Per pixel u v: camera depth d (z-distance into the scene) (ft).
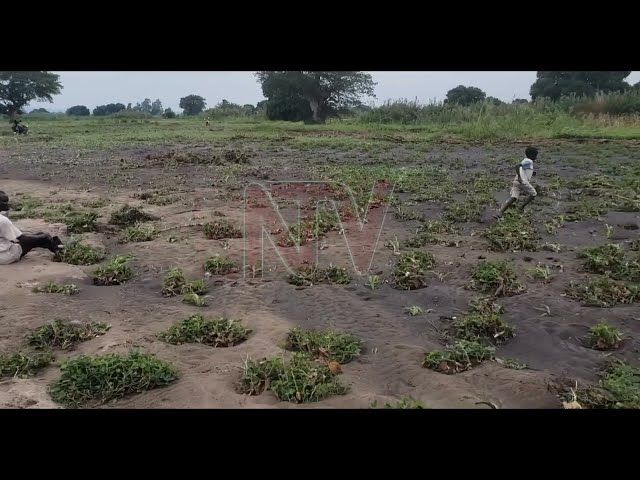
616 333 20.21
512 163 69.97
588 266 28.04
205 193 50.70
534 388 16.88
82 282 27.61
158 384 17.51
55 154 86.94
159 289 26.94
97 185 57.67
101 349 20.11
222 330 21.31
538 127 104.83
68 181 60.54
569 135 96.94
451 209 42.14
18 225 39.32
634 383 17.16
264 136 116.67
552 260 29.89
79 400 16.58
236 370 18.40
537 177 58.08
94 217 38.58
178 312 23.71
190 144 101.55
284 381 17.03
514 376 17.66
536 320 22.25
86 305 24.43
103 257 31.53
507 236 32.96
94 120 201.26
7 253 29.17
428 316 23.27
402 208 43.57
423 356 19.43
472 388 17.22
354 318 22.99
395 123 139.33
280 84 180.86
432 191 49.70
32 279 27.27
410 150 86.99
